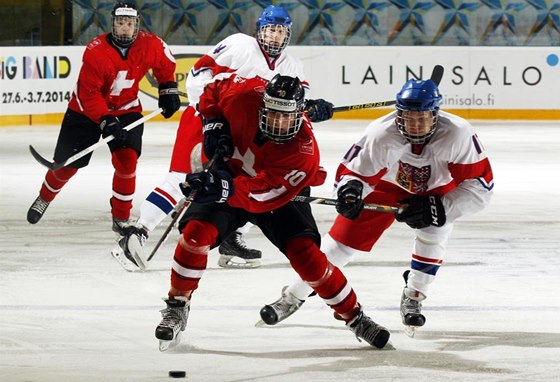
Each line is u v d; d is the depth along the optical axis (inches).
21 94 1809.8
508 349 534.6
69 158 808.3
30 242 842.2
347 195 520.7
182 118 756.0
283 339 554.6
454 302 645.3
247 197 505.0
